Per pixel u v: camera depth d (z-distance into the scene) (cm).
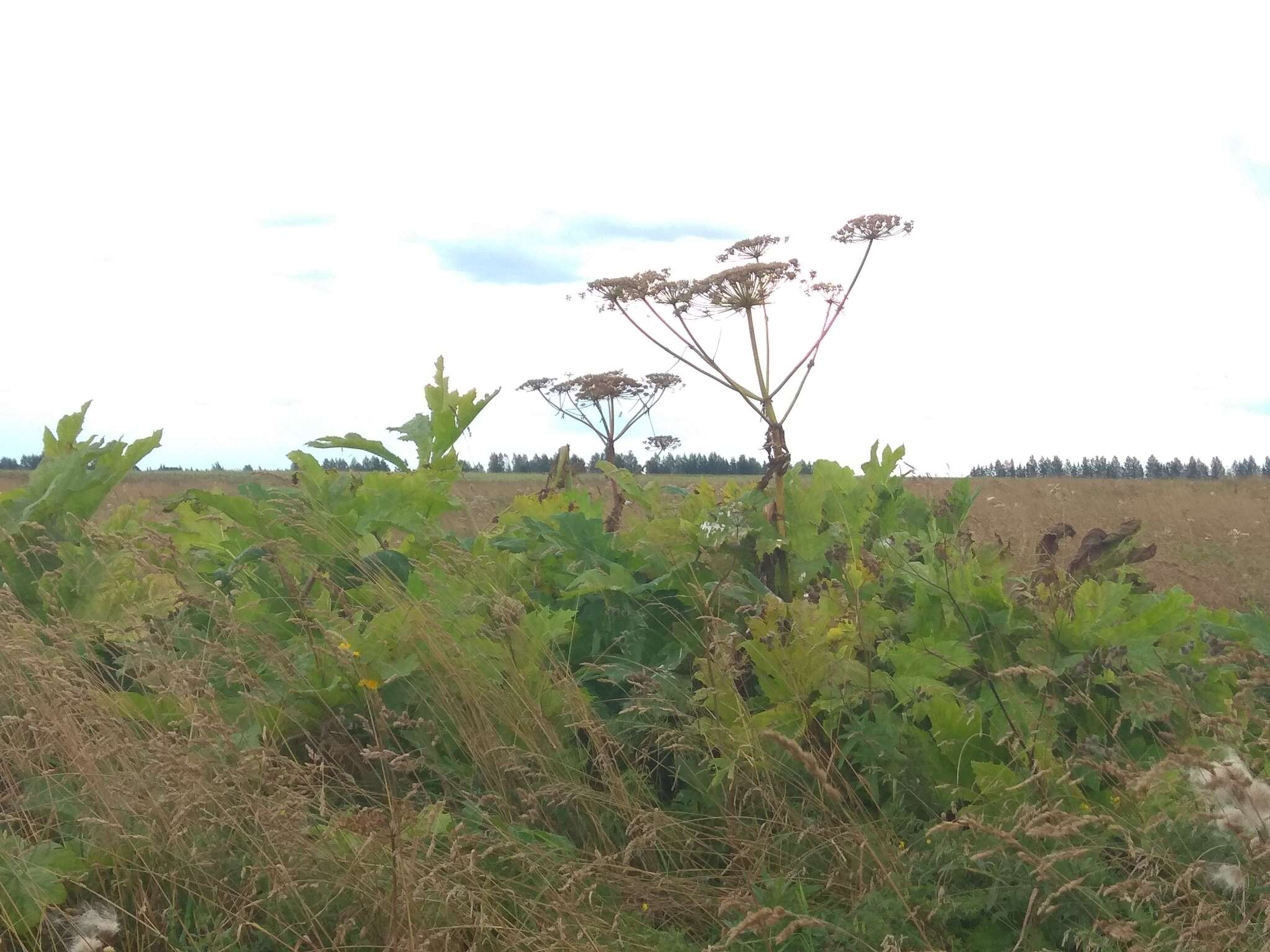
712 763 313
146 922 241
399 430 495
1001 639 334
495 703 336
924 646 331
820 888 272
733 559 386
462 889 244
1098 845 261
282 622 371
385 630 344
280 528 408
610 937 250
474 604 368
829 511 419
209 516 447
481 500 529
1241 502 1166
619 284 411
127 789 268
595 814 310
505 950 241
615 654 379
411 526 423
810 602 374
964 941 248
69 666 335
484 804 307
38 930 243
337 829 267
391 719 332
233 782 277
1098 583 398
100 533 373
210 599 374
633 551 401
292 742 340
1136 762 300
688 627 371
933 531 409
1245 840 235
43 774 281
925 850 283
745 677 360
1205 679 331
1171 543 797
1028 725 313
